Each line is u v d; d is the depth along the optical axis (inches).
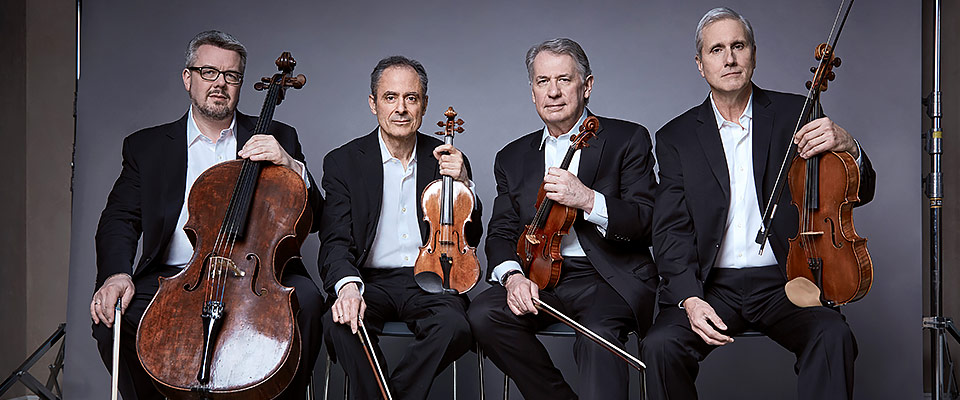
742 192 104.4
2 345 146.2
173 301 88.3
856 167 87.2
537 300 97.3
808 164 90.3
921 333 133.0
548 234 103.6
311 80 150.6
